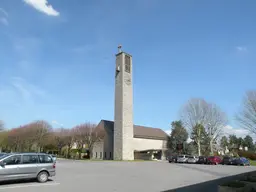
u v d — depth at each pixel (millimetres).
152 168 28391
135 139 58719
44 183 14422
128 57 55469
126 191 12352
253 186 8688
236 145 95125
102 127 60031
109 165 31906
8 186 13109
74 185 13977
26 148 74188
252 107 44531
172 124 72625
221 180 17203
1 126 74438
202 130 56531
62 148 69188
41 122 70625
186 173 22766
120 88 52781
